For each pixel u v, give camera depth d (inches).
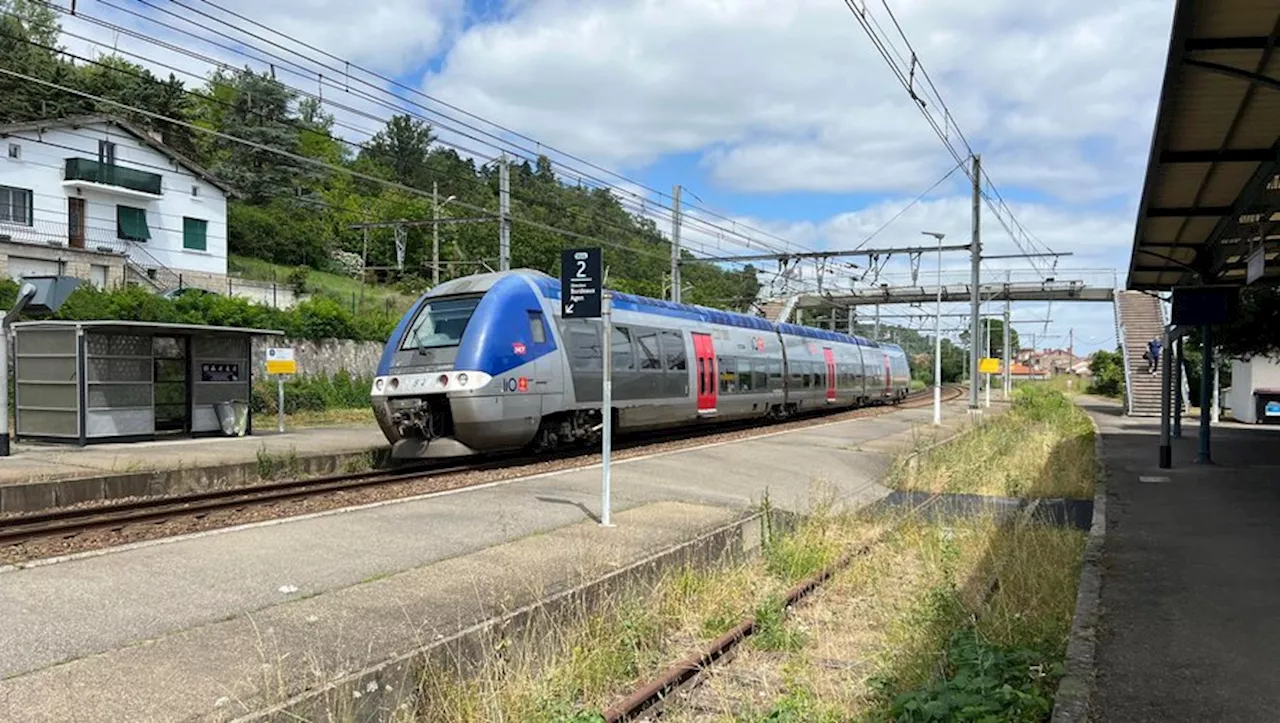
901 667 238.1
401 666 198.5
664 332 751.7
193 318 1095.6
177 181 1647.4
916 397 2203.5
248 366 774.5
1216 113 360.5
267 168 2866.6
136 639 213.6
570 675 221.5
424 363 559.2
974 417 1174.3
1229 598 279.4
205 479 541.6
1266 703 195.2
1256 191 437.4
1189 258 652.7
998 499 545.6
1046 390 2050.9
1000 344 3762.3
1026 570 328.8
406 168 3484.3
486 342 549.3
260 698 177.0
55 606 238.2
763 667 252.5
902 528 432.5
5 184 1403.8
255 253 2257.6
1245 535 379.9
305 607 244.4
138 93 2407.7
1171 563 329.4
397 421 561.6
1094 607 271.6
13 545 350.9
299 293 1793.8
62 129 1473.9
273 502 452.8
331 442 714.2
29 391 679.1
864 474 665.0
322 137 3307.1
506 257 1032.8
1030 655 222.1
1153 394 1461.6
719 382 845.2
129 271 1466.5
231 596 252.5
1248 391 1187.9
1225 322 661.3
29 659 197.6
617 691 228.8
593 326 651.5
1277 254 605.6
